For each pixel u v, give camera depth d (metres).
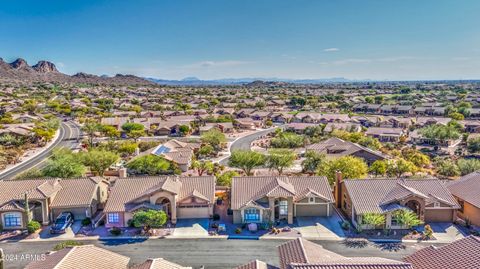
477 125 137.88
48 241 45.75
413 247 43.66
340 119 162.50
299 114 173.38
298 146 113.50
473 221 49.69
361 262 28.31
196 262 40.75
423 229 48.06
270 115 180.62
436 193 51.44
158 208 49.44
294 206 52.44
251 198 51.41
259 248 43.84
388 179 53.72
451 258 29.88
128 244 44.97
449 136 115.50
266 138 132.00
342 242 45.12
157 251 43.19
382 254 42.06
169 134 138.88
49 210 50.50
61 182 54.84
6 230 48.50
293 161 81.00
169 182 53.03
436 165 85.56
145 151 98.19
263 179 55.12
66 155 73.50
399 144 116.25
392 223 48.41
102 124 136.75
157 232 47.97
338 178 56.59
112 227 49.34
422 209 49.12
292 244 33.50
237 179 54.88
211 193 53.31
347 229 48.53
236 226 49.78
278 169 77.88
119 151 98.81
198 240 45.94
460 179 56.44
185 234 47.53
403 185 51.28
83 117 176.00
